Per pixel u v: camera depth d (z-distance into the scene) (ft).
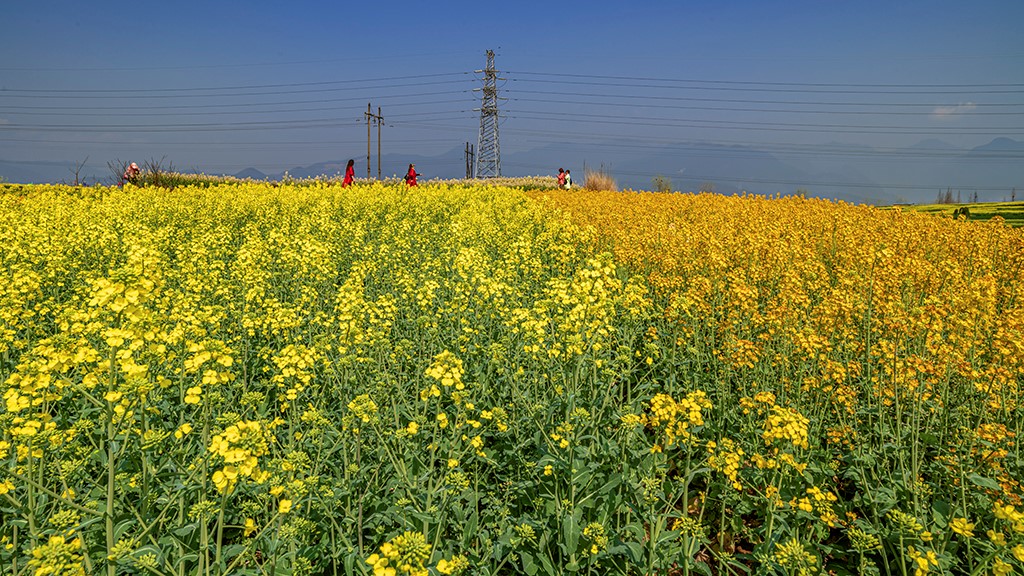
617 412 16.33
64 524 10.44
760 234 37.91
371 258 37.60
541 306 20.98
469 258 31.94
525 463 14.35
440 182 143.95
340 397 17.47
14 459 11.27
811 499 13.64
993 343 18.66
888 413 17.66
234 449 9.78
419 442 14.08
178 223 53.26
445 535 13.25
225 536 13.20
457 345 21.16
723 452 13.43
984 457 14.42
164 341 15.14
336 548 12.09
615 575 12.73
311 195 76.23
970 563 11.68
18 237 35.53
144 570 10.44
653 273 30.32
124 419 11.55
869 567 12.76
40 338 21.81
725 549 14.62
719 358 20.15
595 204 76.79
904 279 25.90
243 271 29.45
